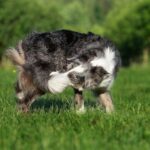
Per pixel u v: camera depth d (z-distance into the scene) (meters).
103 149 7.24
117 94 20.94
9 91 16.20
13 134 8.26
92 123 9.38
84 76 10.30
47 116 10.16
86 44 10.35
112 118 9.74
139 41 70.69
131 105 12.70
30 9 57.06
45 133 8.24
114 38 72.06
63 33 10.46
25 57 10.41
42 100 12.99
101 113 10.38
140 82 32.25
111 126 9.10
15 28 56.09
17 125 9.18
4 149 7.27
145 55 70.75
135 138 7.96
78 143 7.46
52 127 8.89
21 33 56.00
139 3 71.56
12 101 12.70
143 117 10.16
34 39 10.43
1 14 56.19
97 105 11.50
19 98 10.66
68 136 8.02
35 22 56.84
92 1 148.62
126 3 76.06
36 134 8.23
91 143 7.51
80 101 10.85
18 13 56.44
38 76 10.36
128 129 8.77
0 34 55.41
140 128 8.70
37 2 58.28
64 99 13.42
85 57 10.27
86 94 17.67
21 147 7.38
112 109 11.07
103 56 10.34
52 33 10.47
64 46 10.35
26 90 10.54
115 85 28.64
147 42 70.31
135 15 70.75
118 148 7.36
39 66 10.34
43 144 7.35
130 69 51.75
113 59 10.49
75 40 10.41
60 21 59.12
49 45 10.35
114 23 72.25
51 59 10.32
